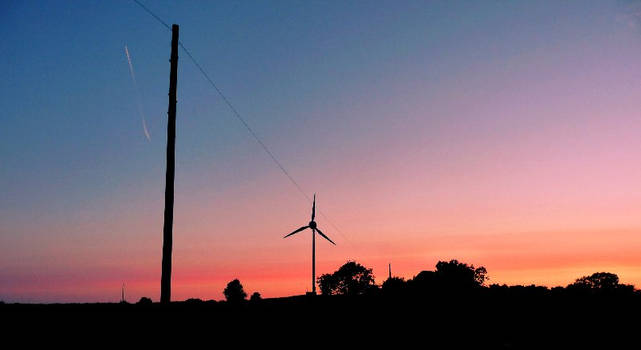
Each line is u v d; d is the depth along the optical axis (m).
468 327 38.19
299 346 28.75
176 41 22.23
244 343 29.00
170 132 21.42
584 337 32.72
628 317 40.84
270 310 45.66
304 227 58.41
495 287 70.94
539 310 47.03
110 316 34.94
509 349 28.41
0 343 26.86
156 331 29.77
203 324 35.22
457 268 121.38
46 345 26.25
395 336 33.53
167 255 20.34
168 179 21.00
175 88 21.91
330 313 45.16
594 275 124.75
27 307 42.28
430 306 50.41
